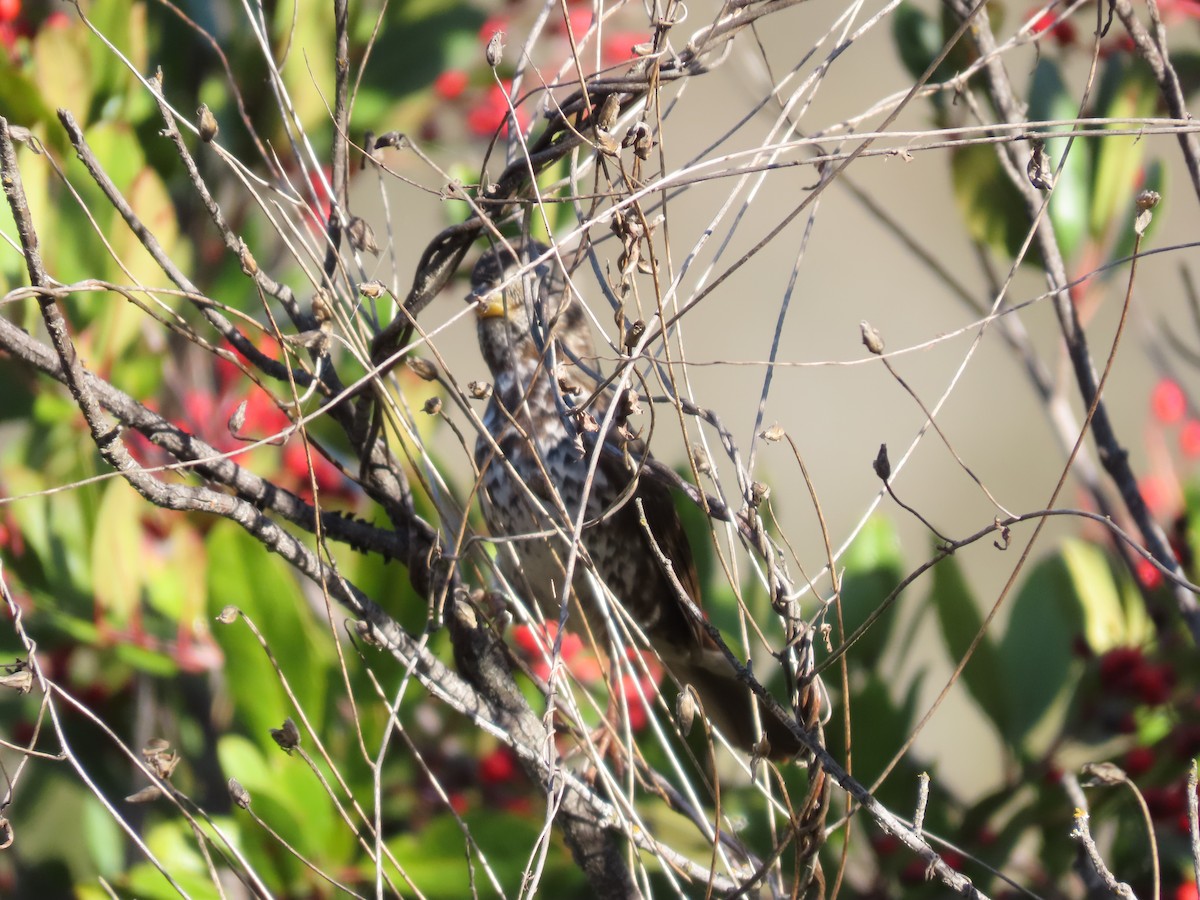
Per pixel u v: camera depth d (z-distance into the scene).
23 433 7.41
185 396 6.83
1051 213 6.21
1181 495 6.77
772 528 6.93
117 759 7.19
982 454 12.13
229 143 7.09
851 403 12.06
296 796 5.68
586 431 4.20
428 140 7.83
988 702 6.50
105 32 6.48
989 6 6.22
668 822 6.07
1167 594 6.41
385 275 5.29
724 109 10.10
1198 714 6.34
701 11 6.98
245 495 4.36
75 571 6.48
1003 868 5.97
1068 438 6.10
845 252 12.04
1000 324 6.21
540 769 4.34
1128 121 3.92
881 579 6.55
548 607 6.48
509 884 5.70
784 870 5.83
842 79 10.04
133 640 6.43
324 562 4.24
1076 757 6.37
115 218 6.07
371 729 5.82
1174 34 7.50
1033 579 6.82
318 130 7.31
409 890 5.68
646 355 3.97
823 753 3.81
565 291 4.23
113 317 6.14
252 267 4.14
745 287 11.98
